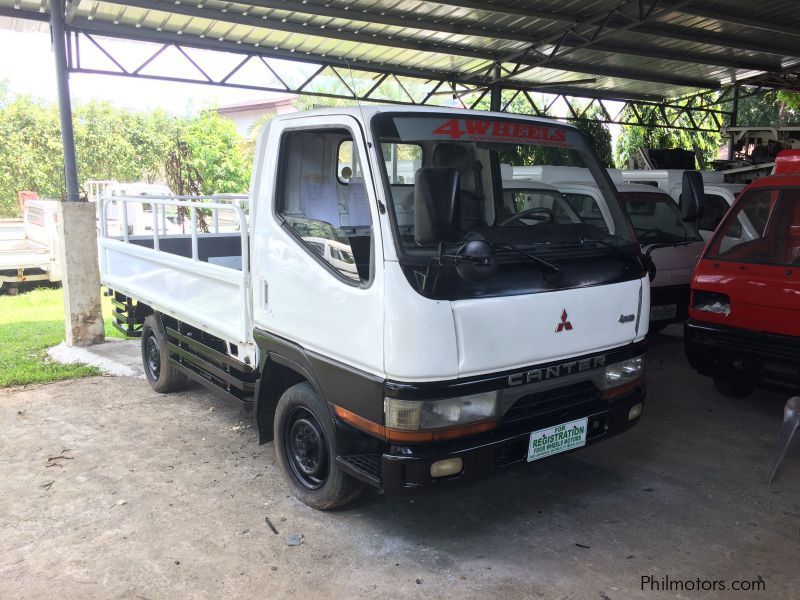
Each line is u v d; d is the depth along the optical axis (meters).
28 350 7.83
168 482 4.23
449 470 3.04
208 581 3.17
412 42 10.77
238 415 5.51
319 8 8.88
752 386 5.11
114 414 5.54
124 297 6.62
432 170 2.74
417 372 2.91
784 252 4.93
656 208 7.91
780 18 10.31
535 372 3.24
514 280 3.14
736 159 12.05
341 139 3.66
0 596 3.05
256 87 11.02
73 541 3.53
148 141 20.20
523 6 9.49
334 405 3.36
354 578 3.19
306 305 3.50
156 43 9.95
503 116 3.67
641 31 10.66
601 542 3.51
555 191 4.12
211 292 4.59
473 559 3.35
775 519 3.76
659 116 18.50
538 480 4.27
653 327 7.61
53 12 7.44
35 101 20.00
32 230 14.20
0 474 4.36
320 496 3.71
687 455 4.66
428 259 2.97
